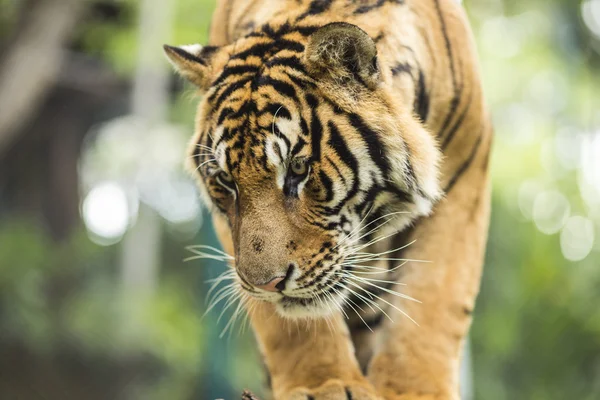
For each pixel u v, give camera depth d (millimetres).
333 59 4078
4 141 17000
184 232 26078
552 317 15586
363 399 4512
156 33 16312
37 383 20094
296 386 4621
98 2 17719
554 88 17594
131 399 20047
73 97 22750
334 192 4137
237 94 4195
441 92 4684
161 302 21172
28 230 22453
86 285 22250
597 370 15266
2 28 17438
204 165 4395
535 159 16734
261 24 4520
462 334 4922
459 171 4875
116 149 25484
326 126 4102
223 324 9047
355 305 5043
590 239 17000
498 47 17281
